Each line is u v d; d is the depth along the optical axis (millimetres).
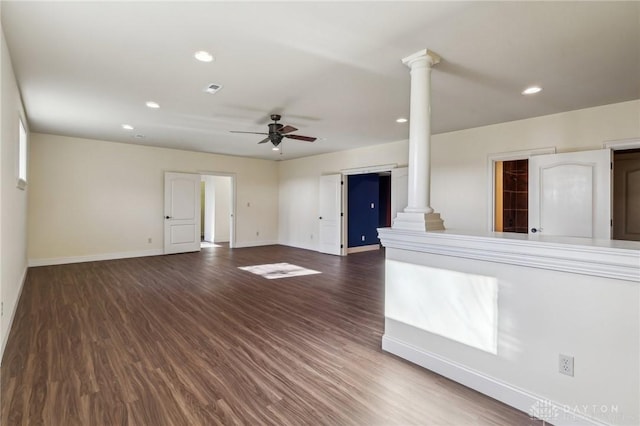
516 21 2178
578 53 2633
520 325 1916
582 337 1697
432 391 2082
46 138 5879
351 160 7230
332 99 3805
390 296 2631
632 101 3758
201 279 5066
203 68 2973
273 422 1769
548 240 1866
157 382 2152
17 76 3145
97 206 6438
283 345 2742
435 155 5574
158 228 7230
